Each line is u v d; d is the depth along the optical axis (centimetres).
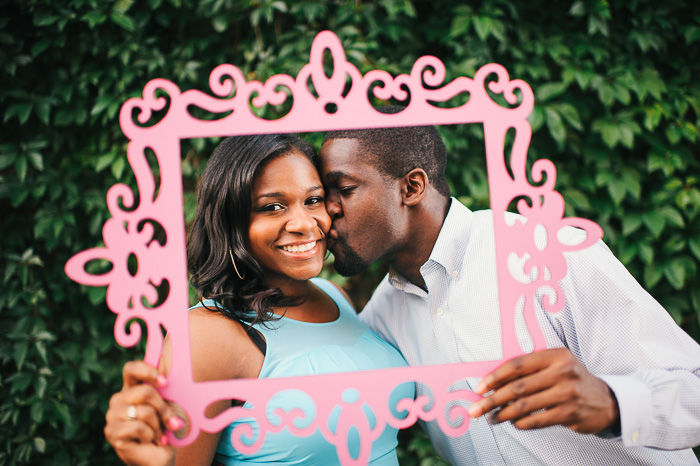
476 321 116
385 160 109
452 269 117
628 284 108
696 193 179
